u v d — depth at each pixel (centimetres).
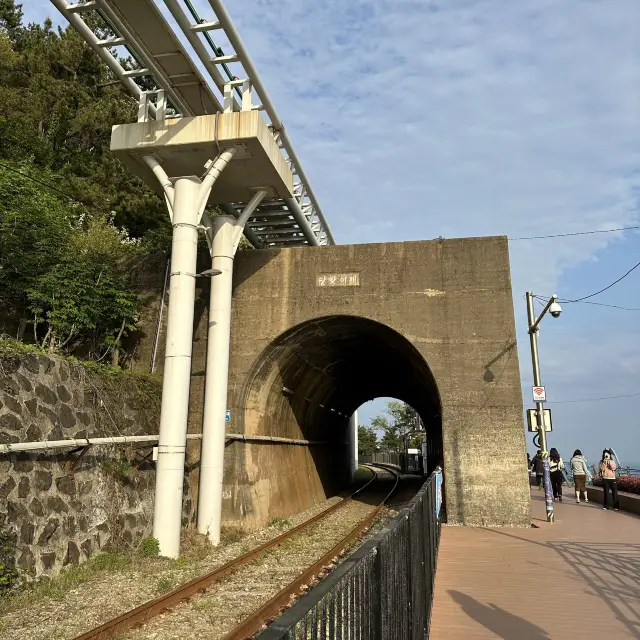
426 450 3688
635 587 716
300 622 165
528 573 801
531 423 1411
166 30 1083
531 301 1495
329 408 2503
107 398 1144
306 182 1703
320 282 1536
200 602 809
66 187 2386
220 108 1337
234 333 1543
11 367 884
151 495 1225
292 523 1611
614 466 1602
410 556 414
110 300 1459
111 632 666
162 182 1281
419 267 1500
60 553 908
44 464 910
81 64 2991
